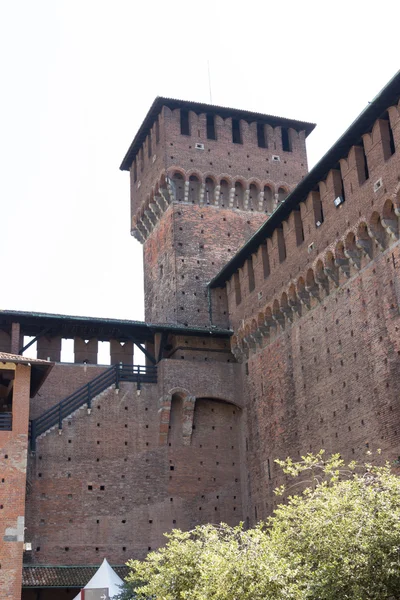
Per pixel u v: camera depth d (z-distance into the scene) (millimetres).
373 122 38719
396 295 36781
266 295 49062
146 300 63094
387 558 24375
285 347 47156
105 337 53656
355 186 40031
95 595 39969
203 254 58750
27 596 44375
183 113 63312
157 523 48188
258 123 64500
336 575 24344
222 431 52062
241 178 61344
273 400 48000
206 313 56656
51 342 52125
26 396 40531
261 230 48875
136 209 65750
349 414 39750
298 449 44344
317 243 43406
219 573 25375
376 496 26719
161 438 50062
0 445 39250
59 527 46062
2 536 37688
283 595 24156
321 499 28781
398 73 34656
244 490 50812
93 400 49500
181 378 51219
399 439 35500
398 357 36219
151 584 30812
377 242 38156
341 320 41344
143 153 65750
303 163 64125
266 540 27625
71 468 47500
